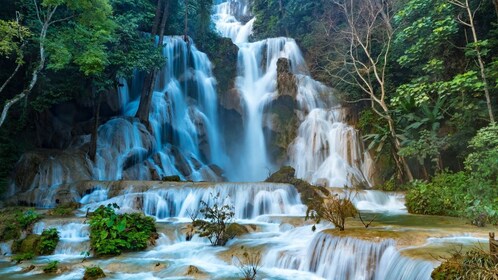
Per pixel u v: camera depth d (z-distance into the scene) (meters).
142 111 18.55
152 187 13.07
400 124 16.86
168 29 23.42
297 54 24.77
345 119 20.30
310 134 20.09
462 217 10.51
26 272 7.68
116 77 16.50
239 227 9.82
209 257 8.28
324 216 9.44
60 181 14.61
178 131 20.22
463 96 14.19
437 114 14.77
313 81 21.89
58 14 14.33
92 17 12.91
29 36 12.81
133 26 16.56
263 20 30.28
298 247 8.16
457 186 11.97
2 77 15.55
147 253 8.86
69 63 14.21
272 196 12.74
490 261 4.90
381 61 19.77
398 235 7.17
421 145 14.43
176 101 20.91
